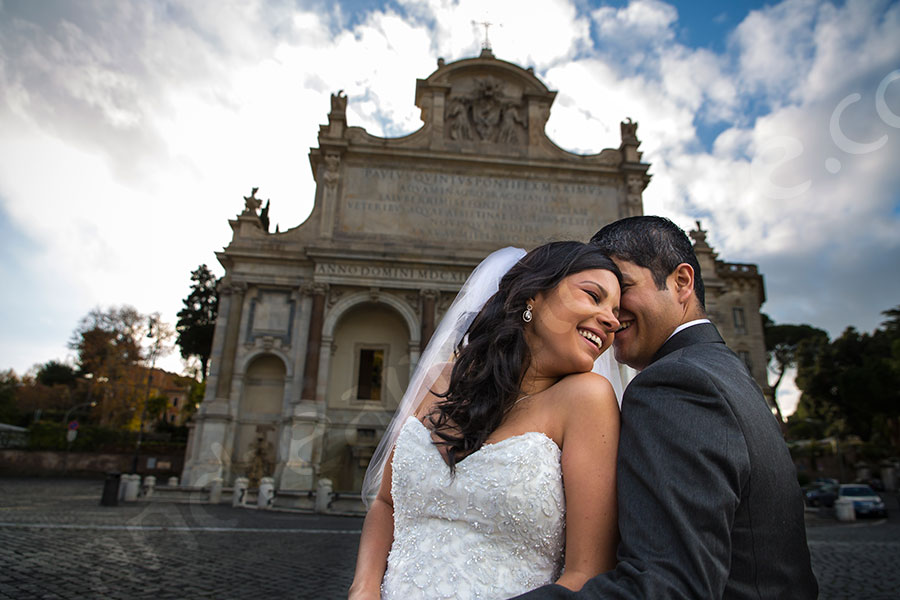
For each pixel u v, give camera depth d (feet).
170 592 28.66
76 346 221.05
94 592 28.04
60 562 35.40
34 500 82.33
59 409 249.34
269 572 34.53
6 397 205.46
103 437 168.66
